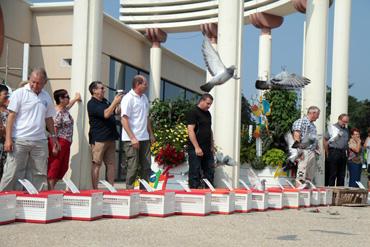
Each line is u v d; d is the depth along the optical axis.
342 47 15.78
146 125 8.49
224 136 10.70
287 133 11.67
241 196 7.96
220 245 4.78
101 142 8.55
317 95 12.46
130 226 5.81
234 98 10.73
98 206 6.34
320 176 11.90
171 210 7.02
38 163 7.00
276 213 8.08
